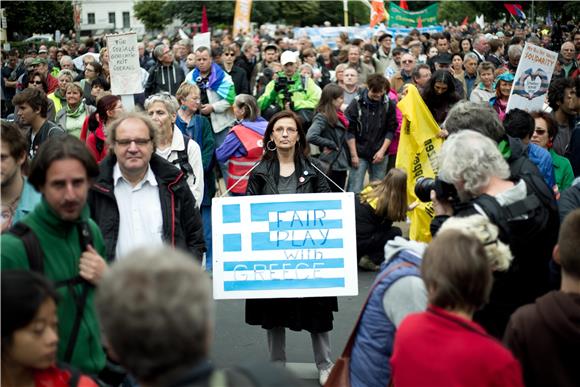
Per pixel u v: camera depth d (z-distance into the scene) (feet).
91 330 12.03
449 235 10.41
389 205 27.63
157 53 49.47
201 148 29.99
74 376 10.46
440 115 29.14
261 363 7.19
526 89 25.80
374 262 28.76
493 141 12.95
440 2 174.19
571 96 25.85
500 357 9.78
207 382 6.77
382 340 12.69
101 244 12.80
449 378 9.79
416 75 39.27
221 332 23.68
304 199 18.63
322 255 18.54
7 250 11.38
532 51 25.46
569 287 10.84
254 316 19.03
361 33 98.78
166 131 23.91
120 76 26.94
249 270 18.65
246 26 102.94
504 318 12.51
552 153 23.34
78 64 64.64
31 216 11.90
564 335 10.55
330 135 33.96
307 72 46.16
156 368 6.70
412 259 12.51
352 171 36.17
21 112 25.71
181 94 29.94
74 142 12.03
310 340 23.13
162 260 6.86
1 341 9.92
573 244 10.66
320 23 202.28
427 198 14.38
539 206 12.35
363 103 35.65
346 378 13.57
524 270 12.39
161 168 16.14
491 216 11.89
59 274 11.78
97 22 200.34
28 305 9.73
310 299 18.89
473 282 10.07
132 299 6.64
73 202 11.80
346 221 18.54
